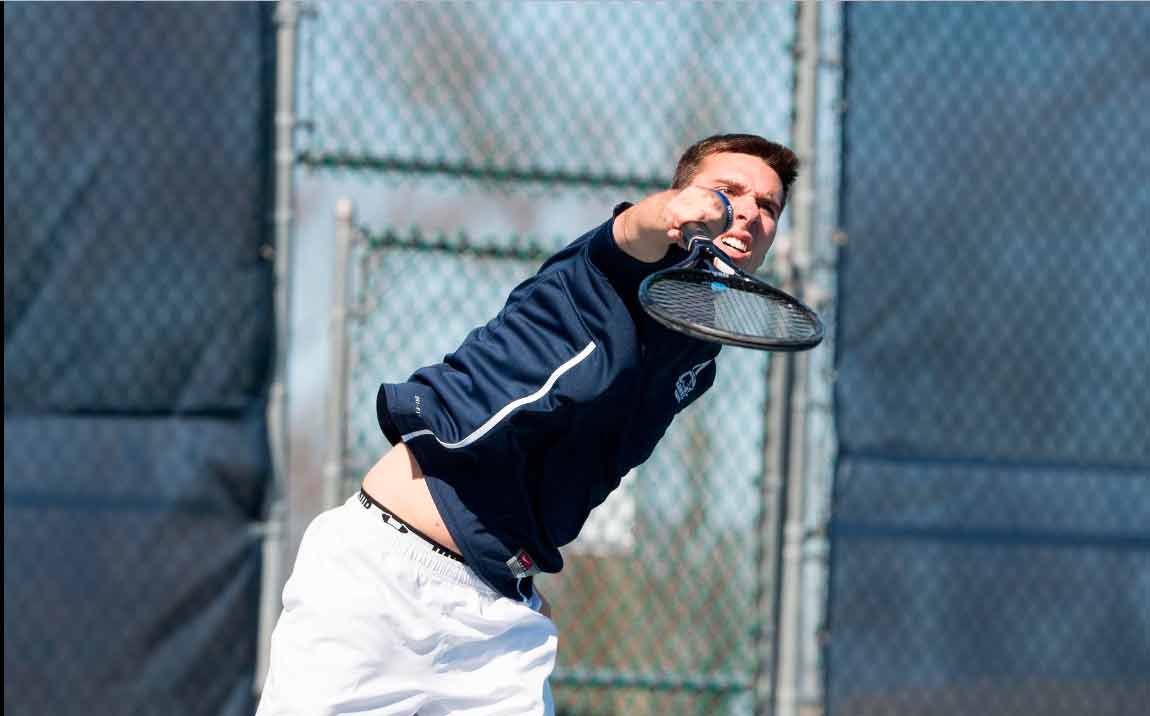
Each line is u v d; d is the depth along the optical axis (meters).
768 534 17.06
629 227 9.21
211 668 16.39
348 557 10.23
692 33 17.44
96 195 16.61
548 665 10.90
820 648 16.81
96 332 16.53
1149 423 17.19
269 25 16.89
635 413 10.19
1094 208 17.28
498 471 10.05
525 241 17.06
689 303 9.58
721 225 9.09
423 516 10.20
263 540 16.56
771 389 17.11
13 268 16.48
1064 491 17.09
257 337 16.67
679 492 17.67
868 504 16.88
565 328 9.55
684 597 17.66
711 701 17.45
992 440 17.05
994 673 16.86
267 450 16.62
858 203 17.06
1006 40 17.33
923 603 16.86
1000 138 17.25
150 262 16.61
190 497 16.48
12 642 16.28
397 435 10.37
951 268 17.11
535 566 10.45
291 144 16.83
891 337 17.00
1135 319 17.25
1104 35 17.42
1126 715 16.94
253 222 16.73
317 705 10.04
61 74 16.66
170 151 16.69
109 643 16.33
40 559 16.38
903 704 16.78
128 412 16.50
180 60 16.75
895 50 17.25
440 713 10.64
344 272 16.75
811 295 16.94
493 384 9.80
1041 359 17.14
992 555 16.94
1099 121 17.36
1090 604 17.05
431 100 17.14
